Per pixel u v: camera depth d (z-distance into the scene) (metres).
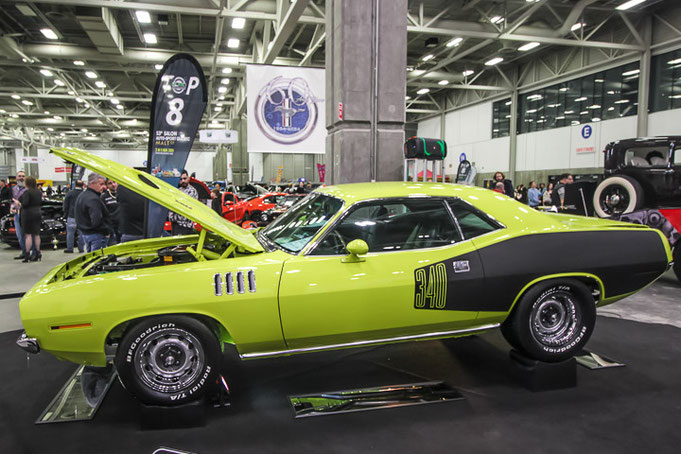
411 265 2.86
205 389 2.64
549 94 21.73
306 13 12.52
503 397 2.97
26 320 2.47
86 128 42.06
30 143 42.81
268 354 2.81
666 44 15.84
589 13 16.36
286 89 8.07
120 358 2.55
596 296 3.24
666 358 3.61
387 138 6.20
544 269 3.01
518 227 3.10
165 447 2.42
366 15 5.98
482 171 27.22
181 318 2.58
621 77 17.81
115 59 18.06
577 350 3.12
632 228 3.31
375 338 2.93
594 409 2.80
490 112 26.22
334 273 2.75
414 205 3.04
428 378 3.26
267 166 39.47
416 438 2.49
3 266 7.90
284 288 2.67
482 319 3.03
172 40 19.14
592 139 19.38
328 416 2.74
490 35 14.98
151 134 5.55
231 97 30.03
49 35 15.73
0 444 2.46
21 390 3.13
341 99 5.99
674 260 5.93
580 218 3.70
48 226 9.91
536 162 22.75
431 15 16.16
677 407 2.82
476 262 2.94
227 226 3.08
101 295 2.53
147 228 5.23
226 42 19.25
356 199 2.97
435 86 23.09
